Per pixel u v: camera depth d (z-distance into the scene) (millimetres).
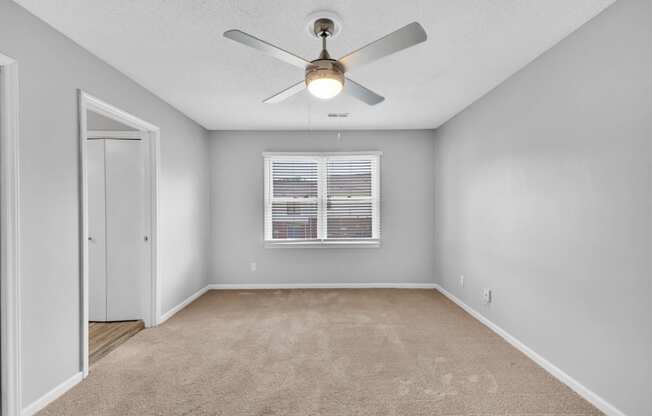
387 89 3230
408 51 2441
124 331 3221
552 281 2389
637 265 1744
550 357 2416
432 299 4320
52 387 2090
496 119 3152
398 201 4922
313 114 4090
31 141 1956
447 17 2008
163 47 2383
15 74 1857
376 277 4938
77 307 2291
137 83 3047
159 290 3439
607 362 1929
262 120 4344
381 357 2658
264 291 4742
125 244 3514
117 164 3496
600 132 1966
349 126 4688
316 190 4977
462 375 2367
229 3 1869
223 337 3082
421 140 4910
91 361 2600
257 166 4910
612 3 1870
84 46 2359
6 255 1823
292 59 1833
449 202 4352
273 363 2561
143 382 2287
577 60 2141
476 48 2404
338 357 2660
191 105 3693
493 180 3217
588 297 2062
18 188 1868
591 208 2037
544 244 2471
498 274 3129
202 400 2074
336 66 1874
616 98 1854
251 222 4914
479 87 3180
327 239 4973
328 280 4941
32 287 1960
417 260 4934
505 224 3006
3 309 1820
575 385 2156
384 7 1903
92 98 2453
